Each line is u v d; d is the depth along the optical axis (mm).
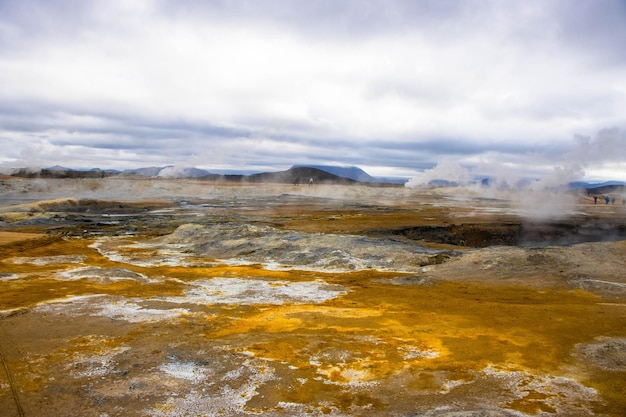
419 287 18875
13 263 22812
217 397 9070
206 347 11609
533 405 8758
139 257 25625
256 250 26547
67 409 8594
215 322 13750
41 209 51281
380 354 11227
